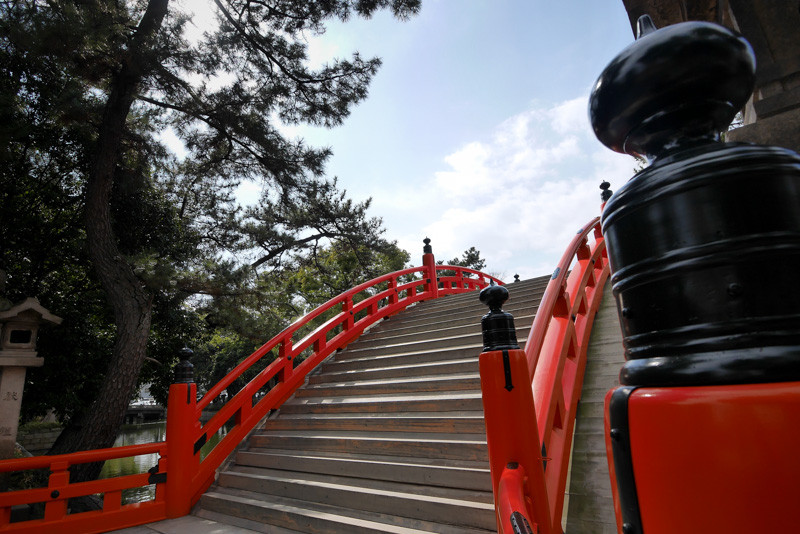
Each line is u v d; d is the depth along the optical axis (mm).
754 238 687
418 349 6438
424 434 4102
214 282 9328
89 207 7895
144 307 8023
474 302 8523
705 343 688
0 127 6727
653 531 695
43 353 9016
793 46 1321
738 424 612
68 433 9047
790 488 569
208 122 9680
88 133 8547
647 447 715
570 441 3090
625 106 849
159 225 11523
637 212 817
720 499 614
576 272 5066
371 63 10352
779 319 652
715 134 844
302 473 4422
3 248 9203
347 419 4809
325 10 9609
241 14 9867
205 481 4770
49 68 7906
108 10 7086
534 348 2773
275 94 10094
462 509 2971
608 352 4434
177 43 7949
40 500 3982
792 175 724
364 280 21344
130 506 4316
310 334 6855
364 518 3447
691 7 1878
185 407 4637
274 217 17641
